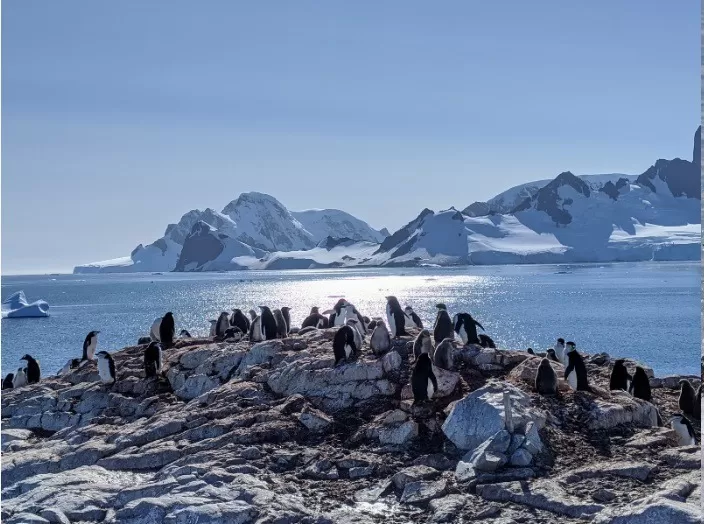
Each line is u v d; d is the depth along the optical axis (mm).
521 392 18750
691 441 17766
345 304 30109
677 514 12719
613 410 18250
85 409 24234
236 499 15312
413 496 15477
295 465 17688
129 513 14852
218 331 32219
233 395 21594
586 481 15344
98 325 100625
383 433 18438
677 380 25312
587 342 67562
